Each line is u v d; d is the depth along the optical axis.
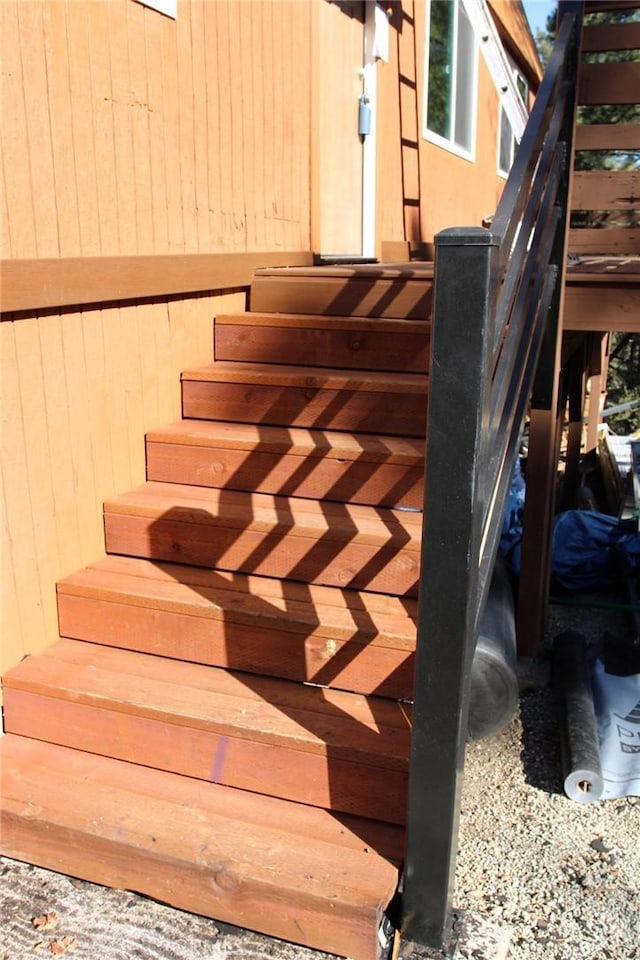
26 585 2.76
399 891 2.23
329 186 5.22
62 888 2.34
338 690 2.62
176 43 3.37
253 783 2.46
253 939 2.18
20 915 2.24
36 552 2.79
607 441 8.52
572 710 3.08
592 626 4.29
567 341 5.78
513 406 2.50
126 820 2.33
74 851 2.32
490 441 2.06
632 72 3.76
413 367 3.46
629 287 3.87
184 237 3.53
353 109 5.52
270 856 2.20
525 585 3.71
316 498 3.10
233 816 2.36
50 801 2.41
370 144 5.71
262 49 4.09
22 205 2.60
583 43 3.78
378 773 2.31
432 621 1.90
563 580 4.61
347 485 3.04
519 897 2.38
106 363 3.04
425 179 7.27
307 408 3.31
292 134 4.52
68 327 2.84
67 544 2.92
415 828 2.05
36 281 2.61
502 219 1.94
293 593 2.79
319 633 2.58
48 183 2.71
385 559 2.75
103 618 2.84
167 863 2.21
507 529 4.90
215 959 2.11
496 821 2.72
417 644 1.93
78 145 2.83
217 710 2.49
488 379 1.83
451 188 8.19
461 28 8.16
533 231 2.82
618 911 2.32
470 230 1.69
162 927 2.21
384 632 2.52
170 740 2.52
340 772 2.35
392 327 3.45
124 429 3.17
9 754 2.62
